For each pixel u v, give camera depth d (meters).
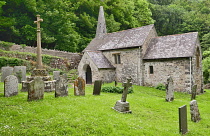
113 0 42.31
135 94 14.67
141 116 8.38
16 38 32.94
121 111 8.48
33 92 9.15
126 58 21.61
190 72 16.83
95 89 12.65
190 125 7.53
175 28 51.50
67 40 31.69
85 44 36.72
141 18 45.00
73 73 24.59
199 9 50.06
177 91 17.73
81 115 7.30
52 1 32.28
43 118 6.73
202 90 18.86
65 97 10.49
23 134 5.39
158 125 7.25
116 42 23.53
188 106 11.04
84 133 5.74
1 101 8.59
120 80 22.31
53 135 5.48
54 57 25.69
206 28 44.16
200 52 19.20
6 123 6.05
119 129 6.27
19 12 32.78
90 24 37.31
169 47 19.14
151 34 21.89
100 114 7.64
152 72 19.88
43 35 29.25
